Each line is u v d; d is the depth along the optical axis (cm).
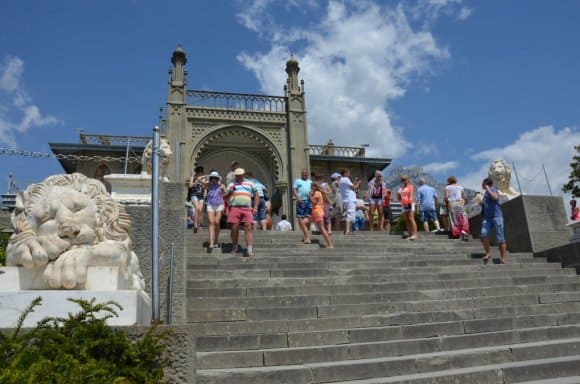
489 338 592
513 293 766
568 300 764
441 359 520
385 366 497
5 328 313
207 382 448
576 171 2002
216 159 2353
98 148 2227
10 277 349
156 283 394
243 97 2231
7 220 723
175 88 2141
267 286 710
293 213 2123
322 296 673
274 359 508
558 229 1064
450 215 1188
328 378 478
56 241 355
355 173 2647
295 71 2342
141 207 622
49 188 383
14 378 246
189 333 327
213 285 701
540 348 564
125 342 305
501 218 943
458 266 868
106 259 372
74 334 299
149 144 799
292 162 2180
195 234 1002
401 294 707
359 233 1169
